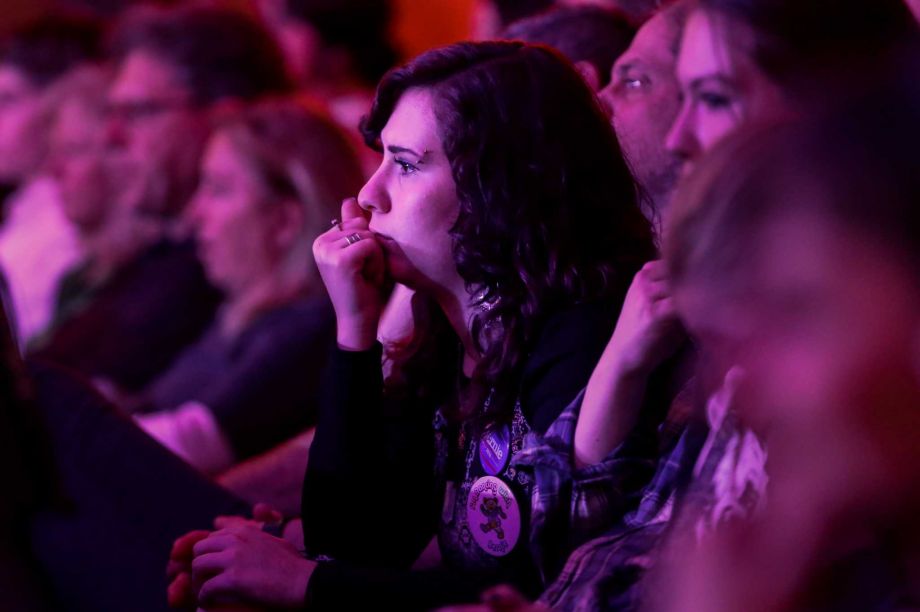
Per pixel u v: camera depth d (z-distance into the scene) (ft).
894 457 6.19
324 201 19.56
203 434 18.38
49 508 11.87
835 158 5.92
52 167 27.27
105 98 24.31
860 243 5.83
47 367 13.58
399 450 10.68
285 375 18.66
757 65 9.08
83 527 12.91
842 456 6.26
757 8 9.10
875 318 5.88
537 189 9.65
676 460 8.91
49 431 12.58
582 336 9.55
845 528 6.47
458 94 9.66
